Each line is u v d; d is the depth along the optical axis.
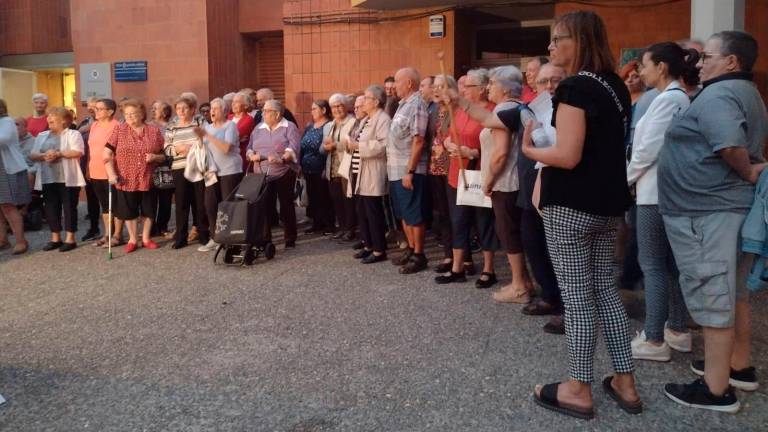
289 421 3.31
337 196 7.82
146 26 11.78
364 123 6.56
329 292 5.59
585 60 3.11
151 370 4.00
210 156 7.15
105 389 3.74
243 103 8.06
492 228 5.53
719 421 3.21
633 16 8.68
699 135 3.20
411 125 5.93
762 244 3.11
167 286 5.93
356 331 4.59
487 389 3.62
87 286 6.01
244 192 6.63
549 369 3.86
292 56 10.67
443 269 6.14
